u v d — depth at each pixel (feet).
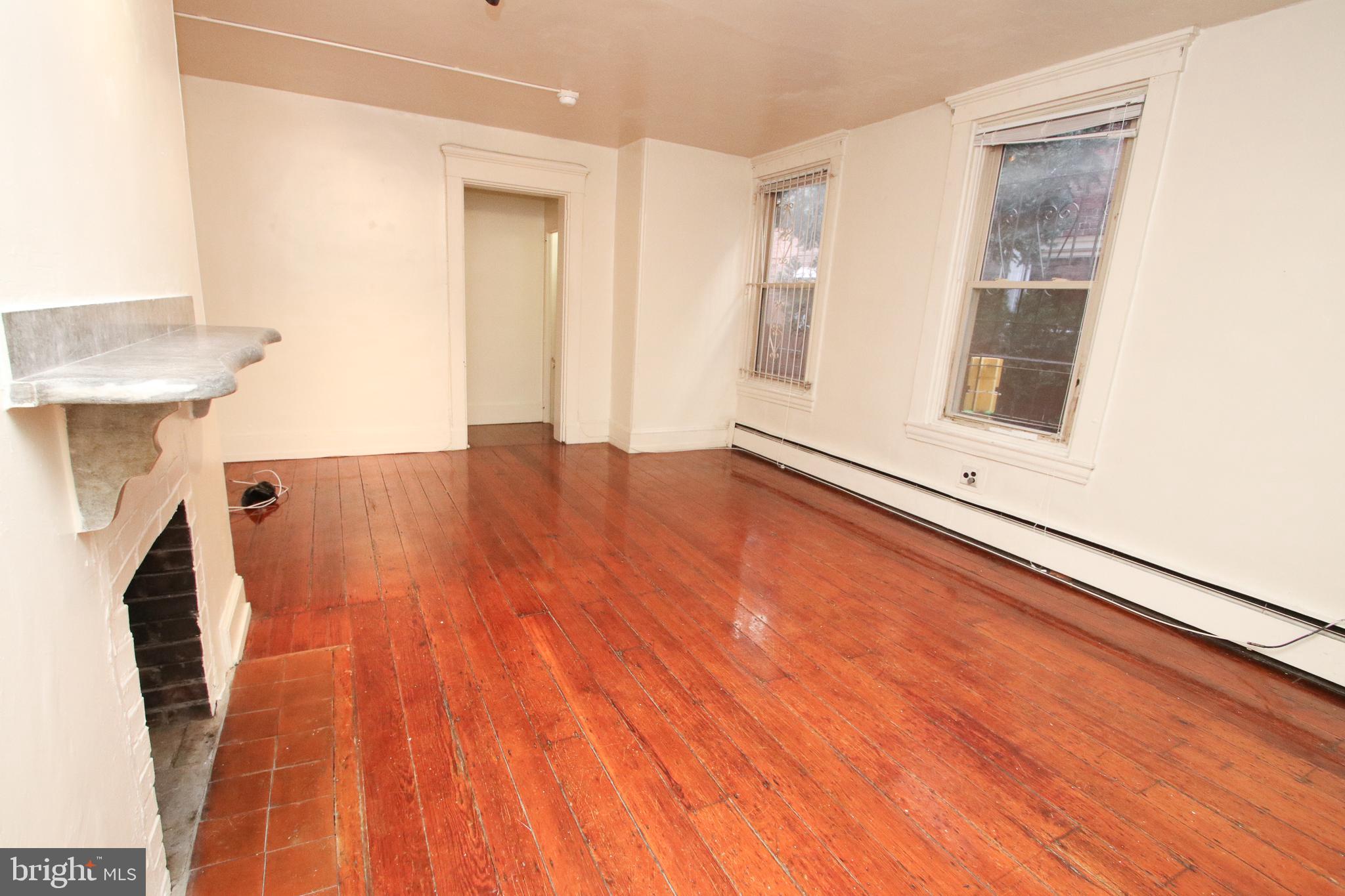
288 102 12.98
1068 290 9.89
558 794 5.16
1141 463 8.91
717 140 15.29
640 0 8.32
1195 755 6.09
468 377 19.06
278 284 13.64
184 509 5.13
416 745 5.61
